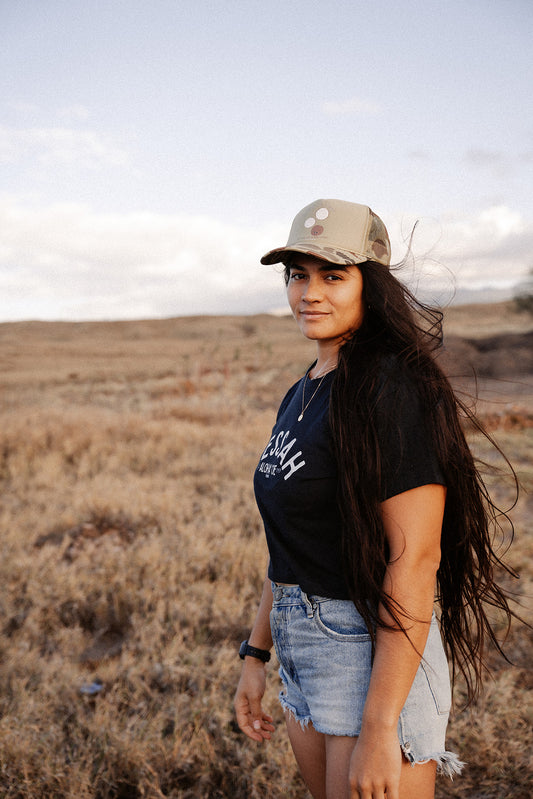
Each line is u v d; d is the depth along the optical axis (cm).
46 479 696
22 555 441
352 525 122
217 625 349
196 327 9894
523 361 2672
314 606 132
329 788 126
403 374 123
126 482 677
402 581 116
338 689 127
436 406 121
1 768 226
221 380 2095
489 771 240
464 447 126
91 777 232
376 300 135
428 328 143
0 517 551
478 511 133
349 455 119
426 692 128
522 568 435
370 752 114
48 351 6141
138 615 362
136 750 237
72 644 340
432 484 118
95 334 9438
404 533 117
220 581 401
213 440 929
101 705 270
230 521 523
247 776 231
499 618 350
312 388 142
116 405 1631
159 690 295
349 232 137
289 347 5778
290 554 136
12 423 924
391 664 116
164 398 1602
